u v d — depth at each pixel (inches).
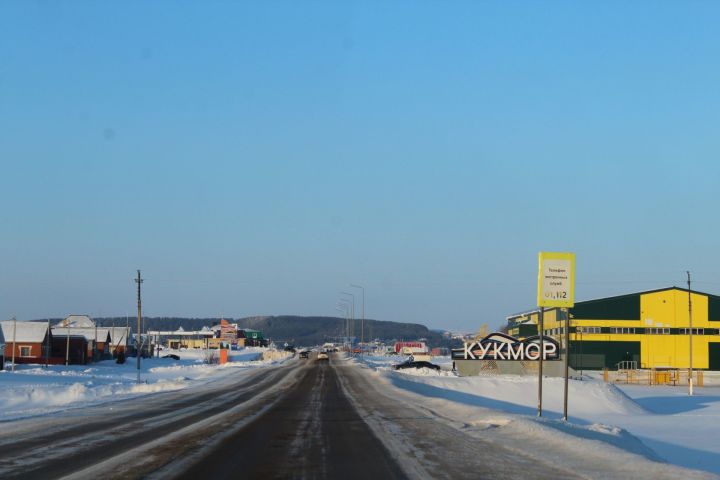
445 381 2298.2
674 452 1015.6
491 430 871.1
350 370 3186.5
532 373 2854.3
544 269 958.4
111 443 734.5
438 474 547.2
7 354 3944.4
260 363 4244.6
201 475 541.6
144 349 5418.3
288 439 784.3
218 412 1166.3
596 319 4116.6
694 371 3865.7
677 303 4131.4
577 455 647.1
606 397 2102.6
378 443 746.2
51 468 564.7
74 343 4072.3
